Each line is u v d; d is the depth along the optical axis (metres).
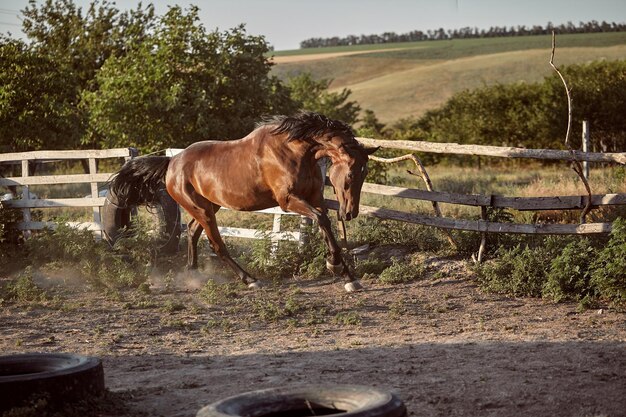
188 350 7.36
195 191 11.03
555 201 10.22
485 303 9.13
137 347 7.57
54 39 35.56
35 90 24.25
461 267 10.69
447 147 10.85
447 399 5.31
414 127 48.81
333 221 12.43
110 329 8.46
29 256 12.71
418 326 8.07
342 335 7.79
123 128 21.28
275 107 23.23
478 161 29.22
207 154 10.91
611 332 7.39
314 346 7.30
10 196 14.05
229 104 22.52
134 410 5.36
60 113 24.05
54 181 13.61
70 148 24.52
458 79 100.69
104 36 35.34
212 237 11.03
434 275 10.45
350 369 6.29
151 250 11.93
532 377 5.79
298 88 53.94
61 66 25.81
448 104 45.47
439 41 151.62
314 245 11.55
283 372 6.27
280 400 4.41
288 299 9.72
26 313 9.40
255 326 8.41
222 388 5.88
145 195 11.84
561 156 10.06
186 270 11.52
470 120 38.31
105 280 11.07
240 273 10.91
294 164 9.98
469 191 16.83
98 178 13.32
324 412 4.43
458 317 8.46
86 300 10.13
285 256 11.37
